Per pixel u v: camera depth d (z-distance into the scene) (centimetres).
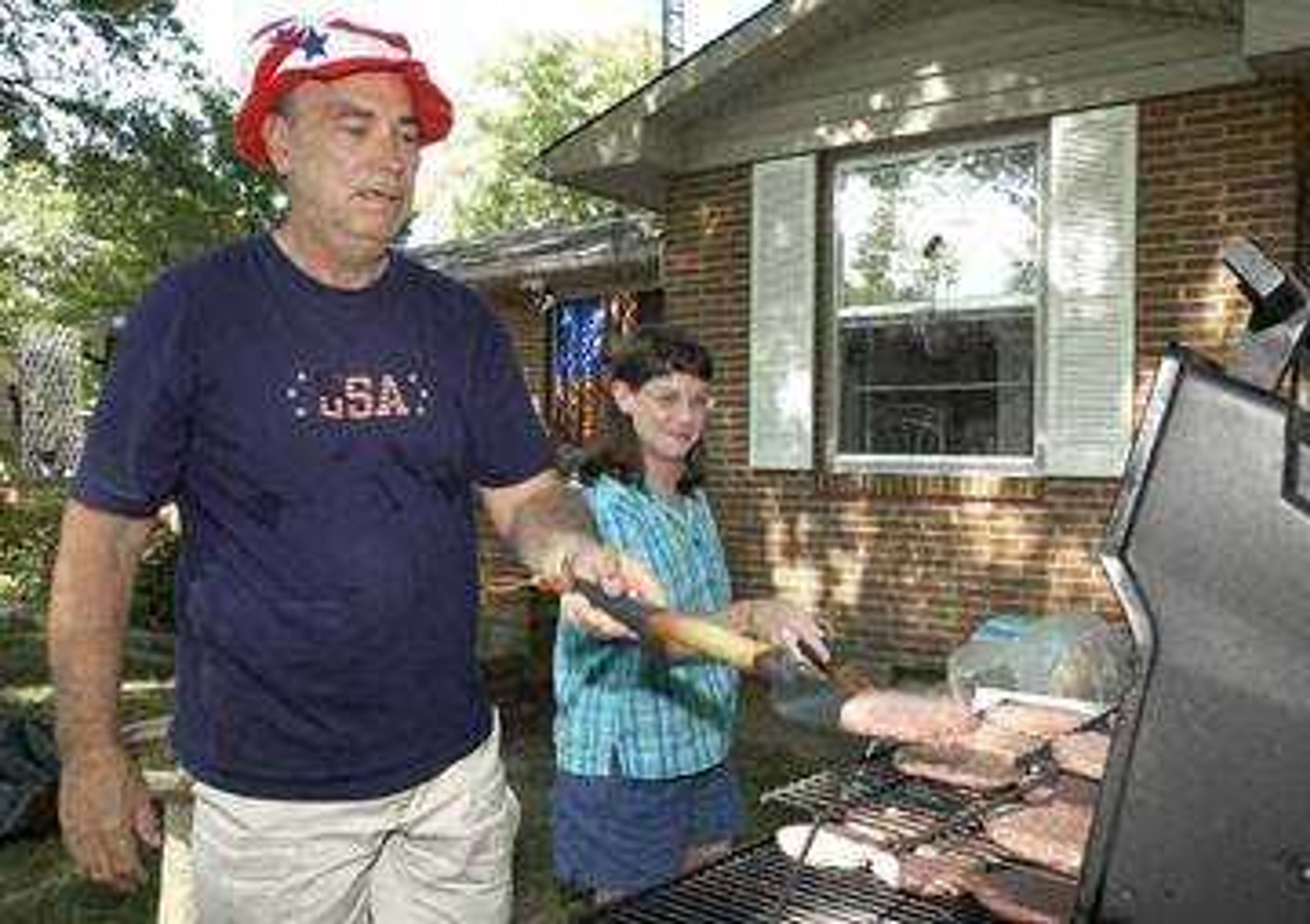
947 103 804
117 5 1329
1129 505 136
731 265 903
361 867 216
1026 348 798
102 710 197
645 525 291
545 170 927
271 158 209
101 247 1880
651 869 286
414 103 207
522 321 1307
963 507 805
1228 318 711
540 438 232
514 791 617
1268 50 629
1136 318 742
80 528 198
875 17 817
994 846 184
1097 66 748
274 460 202
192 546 210
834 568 859
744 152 888
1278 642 129
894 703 194
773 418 883
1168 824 136
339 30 197
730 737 308
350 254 204
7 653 1094
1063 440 768
